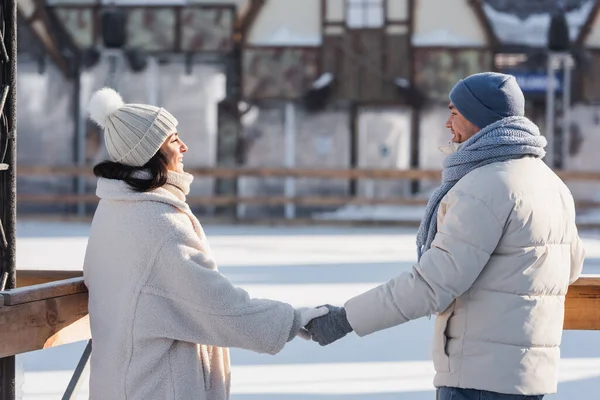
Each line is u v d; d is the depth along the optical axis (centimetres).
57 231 2341
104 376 402
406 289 389
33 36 2992
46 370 809
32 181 3000
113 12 3022
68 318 436
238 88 3052
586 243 2153
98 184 414
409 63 3055
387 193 3002
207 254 407
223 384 420
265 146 3056
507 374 384
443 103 3052
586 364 853
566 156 3041
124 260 401
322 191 3027
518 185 388
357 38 3059
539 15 3052
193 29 3045
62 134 3011
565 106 3039
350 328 407
